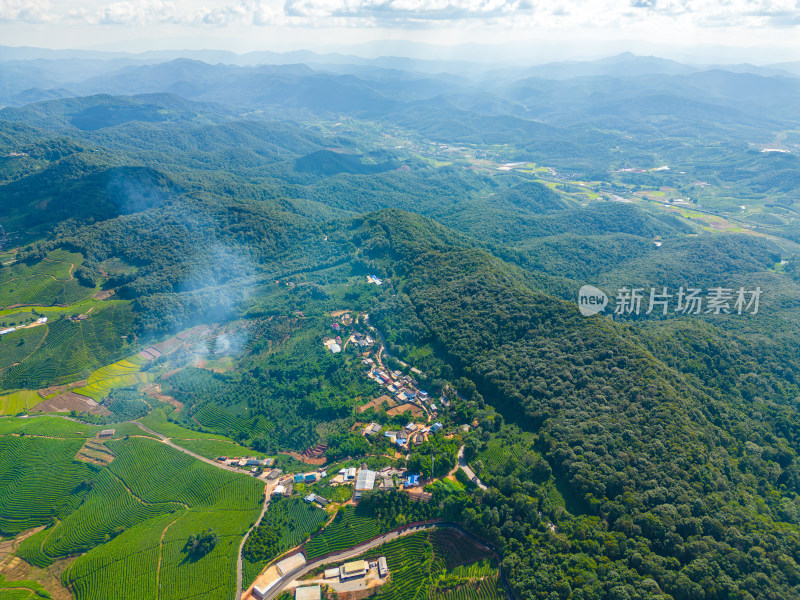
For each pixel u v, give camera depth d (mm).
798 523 143875
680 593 110938
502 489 146875
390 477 156875
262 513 151500
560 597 115812
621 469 144375
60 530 153375
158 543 142750
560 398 176000
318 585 128875
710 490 138625
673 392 172000
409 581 130500
